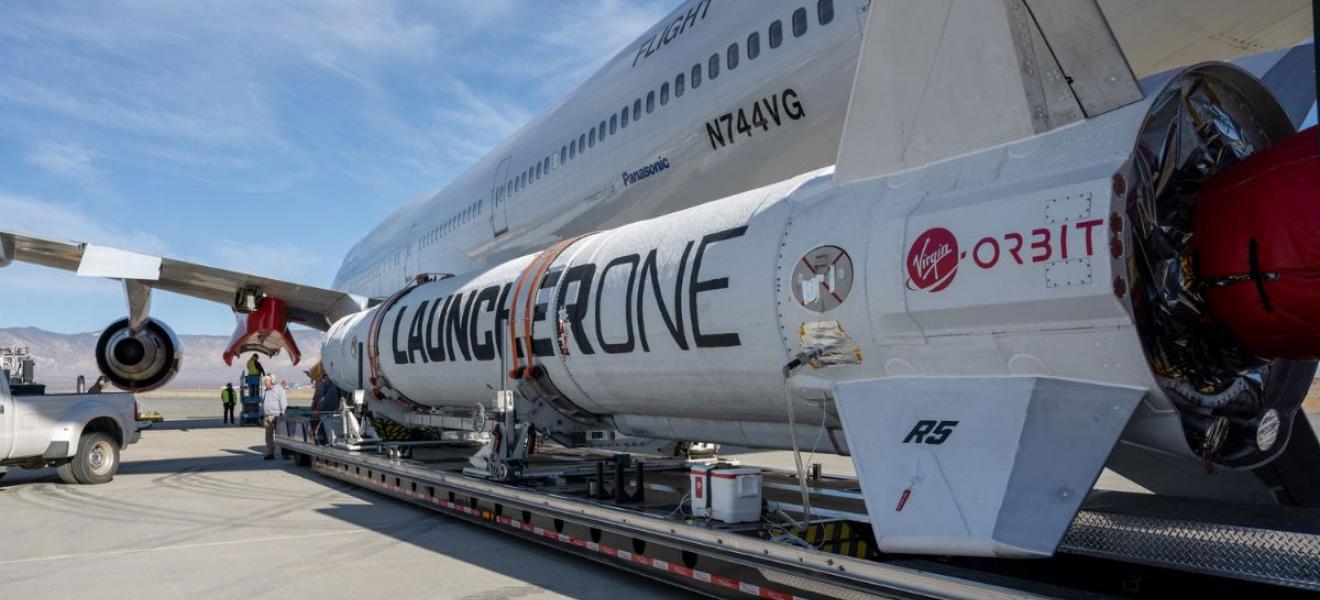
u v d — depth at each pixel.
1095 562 3.50
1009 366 3.49
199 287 15.62
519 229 13.25
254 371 24.75
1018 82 3.57
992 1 3.57
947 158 3.85
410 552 5.90
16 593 4.98
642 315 5.15
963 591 3.04
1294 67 5.23
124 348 13.64
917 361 3.75
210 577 5.27
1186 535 3.04
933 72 3.83
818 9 7.62
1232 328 3.34
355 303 14.97
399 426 9.92
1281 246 3.05
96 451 10.16
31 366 11.57
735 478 4.30
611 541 5.05
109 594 4.93
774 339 4.34
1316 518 3.16
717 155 8.94
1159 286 3.30
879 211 3.91
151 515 7.75
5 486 10.02
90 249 11.72
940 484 3.18
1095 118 3.42
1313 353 3.22
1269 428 3.76
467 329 7.14
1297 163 3.06
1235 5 5.27
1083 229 3.13
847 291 3.90
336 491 9.26
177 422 26.80
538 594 4.77
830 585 3.58
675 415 5.66
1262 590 3.02
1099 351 3.24
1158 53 5.77
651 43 10.34
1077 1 3.30
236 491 9.32
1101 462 3.00
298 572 5.36
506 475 6.19
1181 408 3.42
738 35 8.52
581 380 5.97
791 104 7.96
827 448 4.87
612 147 10.49
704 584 4.31
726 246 4.67
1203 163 3.56
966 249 3.46
